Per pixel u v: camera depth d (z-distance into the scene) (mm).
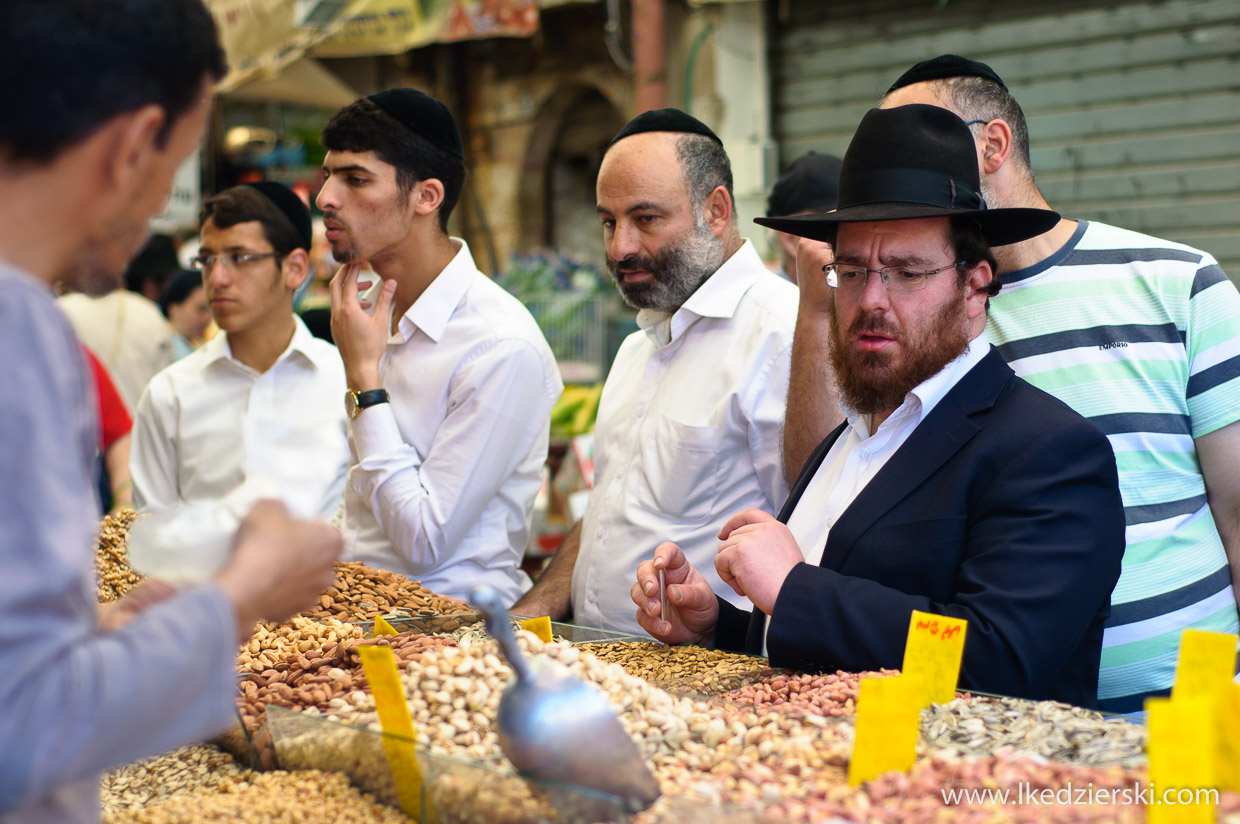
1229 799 1097
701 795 1187
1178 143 5570
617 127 8328
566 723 1168
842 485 1934
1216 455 2193
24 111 918
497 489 2770
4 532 843
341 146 2732
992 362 1828
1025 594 1564
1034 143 5973
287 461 3076
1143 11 5594
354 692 1576
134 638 889
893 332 1771
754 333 2691
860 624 1632
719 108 7035
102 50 935
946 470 1748
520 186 8625
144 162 1007
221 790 1488
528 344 2773
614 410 2938
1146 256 2238
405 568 2791
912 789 1188
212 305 3215
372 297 2912
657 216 2707
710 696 1578
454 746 1352
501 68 8609
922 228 1758
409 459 2695
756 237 6914
